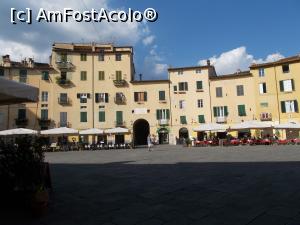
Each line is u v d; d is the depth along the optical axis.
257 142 38.50
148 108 53.19
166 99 53.25
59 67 52.09
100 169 14.80
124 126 52.47
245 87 51.25
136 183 10.06
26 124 49.62
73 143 43.84
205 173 11.77
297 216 5.99
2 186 7.45
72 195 8.47
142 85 53.53
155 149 36.16
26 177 7.34
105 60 53.84
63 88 51.97
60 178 11.84
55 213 6.70
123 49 55.47
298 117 47.81
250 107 50.69
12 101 8.20
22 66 51.34
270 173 11.18
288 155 19.44
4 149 7.47
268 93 50.00
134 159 20.97
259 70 50.94
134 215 6.43
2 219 6.30
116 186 9.66
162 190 8.73
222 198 7.56
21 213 6.70
